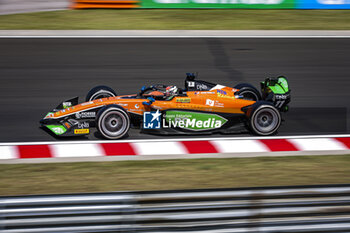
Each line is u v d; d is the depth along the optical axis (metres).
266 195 18.59
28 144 30.94
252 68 47.38
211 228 18.48
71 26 58.09
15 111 36.59
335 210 19.00
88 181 26.06
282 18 63.38
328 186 18.83
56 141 31.41
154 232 18.30
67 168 27.69
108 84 42.62
